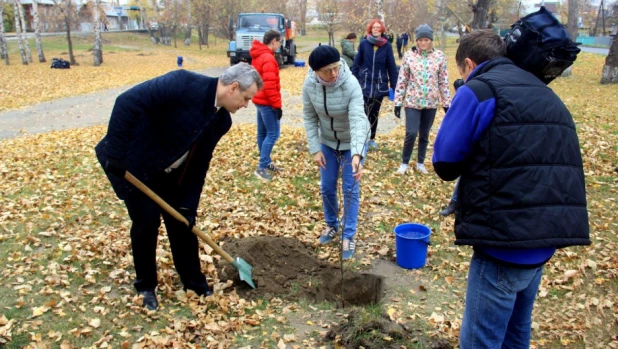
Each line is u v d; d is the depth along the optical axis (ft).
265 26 82.48
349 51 31.32
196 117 10.41
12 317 11.50
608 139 28.19
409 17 117.08
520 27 8.05
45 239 15.74
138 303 12.01
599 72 66.18
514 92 7.53
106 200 19.38
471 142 7.73
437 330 11.37
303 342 10.94
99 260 14.25
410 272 14.19
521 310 8.68
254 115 40.98
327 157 15.05
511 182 7.34
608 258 14.82
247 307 12.23
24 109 46.14
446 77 21.22
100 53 92.99
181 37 190.49
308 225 17.13
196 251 12.38
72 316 11.62
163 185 11.50
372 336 10.86
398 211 18.52
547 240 7.20
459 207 8.09
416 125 21.56
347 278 13.80
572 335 11.48
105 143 10.55
